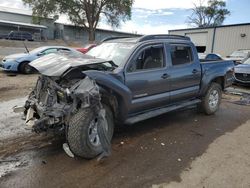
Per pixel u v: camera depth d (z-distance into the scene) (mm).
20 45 29141
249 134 4820
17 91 8008
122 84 3873
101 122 3473
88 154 3496
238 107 7023
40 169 3318
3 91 7941
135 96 4191
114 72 3883
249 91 9453
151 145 4176
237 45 24016
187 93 5312
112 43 4883
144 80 4277
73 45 38750
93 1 38688
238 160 3695
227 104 7371
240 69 10109
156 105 4695
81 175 3197
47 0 37562
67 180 3080
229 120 5734
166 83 4727
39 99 4039
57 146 3990
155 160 3648
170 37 5070
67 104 3525
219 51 25594
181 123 5414
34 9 38031
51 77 3736
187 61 5328
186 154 3871
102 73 3676
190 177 3205
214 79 6027
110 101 3840
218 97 6219
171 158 3723
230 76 6484
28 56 11734
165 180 3131
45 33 45094
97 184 3016
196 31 27656
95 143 3561
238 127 5242
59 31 45781
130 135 4594
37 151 3818
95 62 3689
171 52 4926
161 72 4613
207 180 3145
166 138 4508
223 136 4684
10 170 3273
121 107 3975
